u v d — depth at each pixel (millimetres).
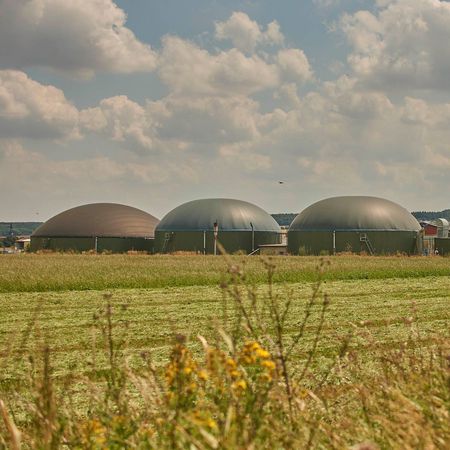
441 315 21734
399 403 7633
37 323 20078
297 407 7586
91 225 98625
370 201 87062
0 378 11195
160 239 90812
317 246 84125
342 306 24094
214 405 7172
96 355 14820
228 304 24672
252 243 89438
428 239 86312
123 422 6777
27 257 65500
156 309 23359
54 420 6848
